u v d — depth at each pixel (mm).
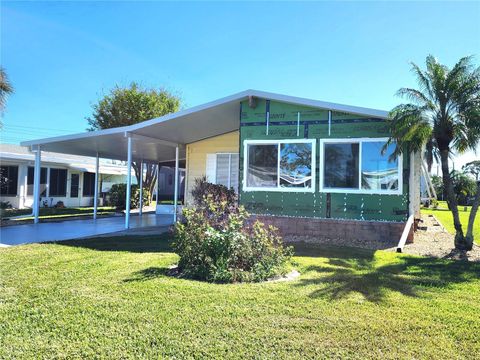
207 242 5684
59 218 15672
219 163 14633
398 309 4301
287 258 6324
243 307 4270
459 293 4992
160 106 23922
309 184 10242
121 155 17984
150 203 25109
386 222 9398
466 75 7953
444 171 8562
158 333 3564
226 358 3125
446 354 3232
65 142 13352
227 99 10594
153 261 6719
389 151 9484
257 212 10703
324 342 3428
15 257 7059
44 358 3102
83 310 4133
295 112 10438
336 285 5234
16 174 19781
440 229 12773
